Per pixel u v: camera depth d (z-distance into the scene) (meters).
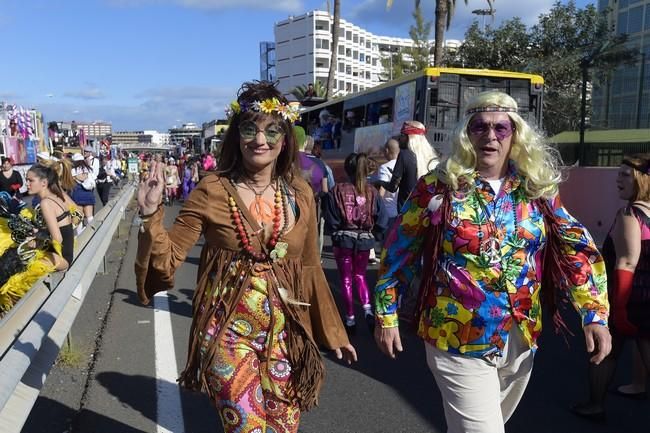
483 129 2.49
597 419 4.03
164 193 2.41
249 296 2.51
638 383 4.44
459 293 2.49
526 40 24.78
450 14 27.05
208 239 2.60
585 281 2.61
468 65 25.55
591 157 12.08
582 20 23.19
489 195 2.52
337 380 4.74
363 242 5.81
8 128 22.28
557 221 2.59
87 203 13.45
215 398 2.51
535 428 3.92
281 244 2.53
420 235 2.63
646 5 15.74
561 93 12.84
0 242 4.80
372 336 5.86
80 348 5.28
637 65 11.18
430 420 4.03
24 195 15.28
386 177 7.59
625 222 3.74
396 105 13.56
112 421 3.90
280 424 2.58
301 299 2.62
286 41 114.94
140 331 5.85
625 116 11.44
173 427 3.85
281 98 2.64
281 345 2.57
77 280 4.52
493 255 2.46
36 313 3.50
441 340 2.53
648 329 3.73
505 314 2.48
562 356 5.32
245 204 2.57
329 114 18.72
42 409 4.04
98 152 37.28
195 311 2.58
